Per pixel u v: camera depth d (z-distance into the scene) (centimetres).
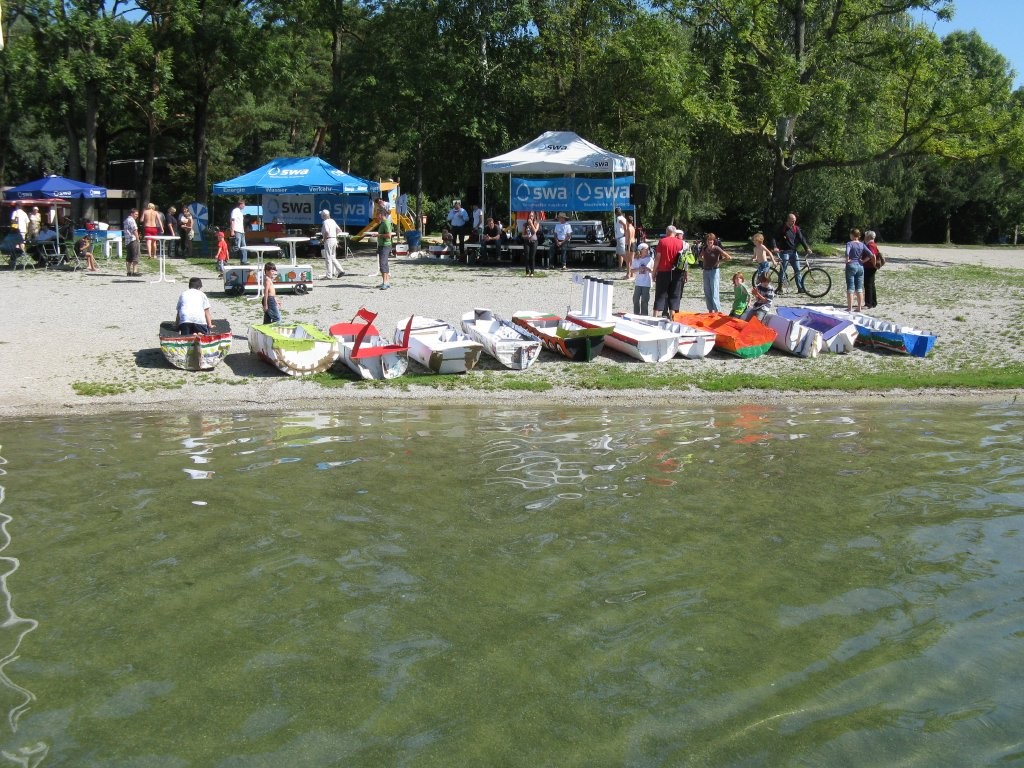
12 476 981
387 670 599
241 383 1410
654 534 825
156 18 3275
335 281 2344
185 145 4938
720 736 532
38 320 1773
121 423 1225
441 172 4053
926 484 969
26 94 3084
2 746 520
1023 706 561
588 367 1540
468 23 3509
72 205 3281
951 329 1819
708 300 1808
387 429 1199
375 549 788
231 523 847
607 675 593
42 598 696
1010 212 5756
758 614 675
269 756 513
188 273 2497
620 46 3250
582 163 2742
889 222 5888
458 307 1978
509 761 509
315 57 5062
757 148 3712
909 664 607
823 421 1253
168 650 623
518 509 888
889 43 3003
